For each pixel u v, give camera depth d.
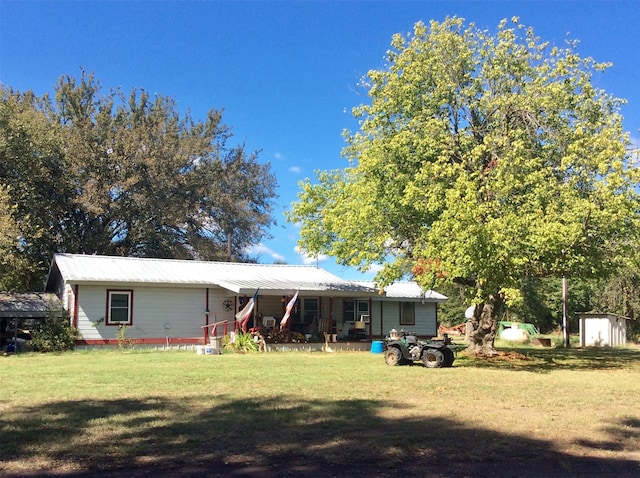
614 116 19.34
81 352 23.47
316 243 25.31
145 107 46.50
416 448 7.66
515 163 17.59
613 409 10.68
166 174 42.94
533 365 19.95
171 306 26.66
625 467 6.98
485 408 10.58
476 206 16.81
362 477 6.44
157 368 16.73
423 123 20.31
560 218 17.02
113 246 43.69
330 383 13.78
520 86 20.75
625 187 17.23
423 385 13.60
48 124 38.94
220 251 48.22
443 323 51.47
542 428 8.93
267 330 27.62
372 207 20.20
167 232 45.53
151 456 7.16
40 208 37.59
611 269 19.66
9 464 6.75
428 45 21.03
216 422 9.02
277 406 10.52
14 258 29.05
